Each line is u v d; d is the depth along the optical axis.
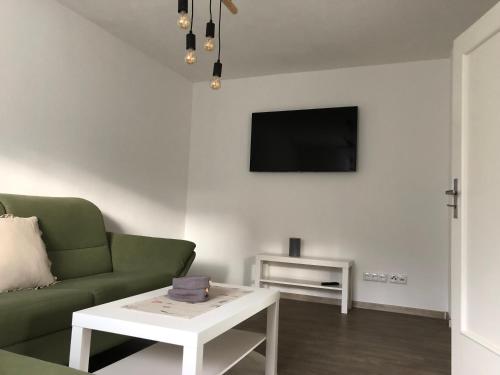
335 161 4.09
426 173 3.85
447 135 3.80
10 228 2.15
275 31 3.42
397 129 3.97
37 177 2.88
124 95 3.73
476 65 1.97
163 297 1.85
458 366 2.00
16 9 2.71
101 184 3.48
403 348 2.73
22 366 1.07
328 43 3.62
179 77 4.59
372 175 4.03
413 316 3.68
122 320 1.45
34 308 1.76
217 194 4.66
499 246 1.76
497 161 1.80
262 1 2.95
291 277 4.27
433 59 3.89
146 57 4.02
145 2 3.04
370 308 3.94
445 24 3.19
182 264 2.94
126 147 3.77
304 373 2.23
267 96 4.51
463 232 2.01
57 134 3.04
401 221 3.90
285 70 4.35
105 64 3.50
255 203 4.49
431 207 3.81
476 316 1.90
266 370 2.10
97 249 2.88
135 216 3.90
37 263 2.17
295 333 2.99
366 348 2.70
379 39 3.50
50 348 1.86
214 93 4.75
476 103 1.96
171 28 3.45
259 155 4.41
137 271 2.84
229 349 1.87
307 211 4.26
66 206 2.75
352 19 3.17
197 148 4.79
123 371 1.62
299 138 4.25
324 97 4.27
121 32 3.54
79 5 3.09
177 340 1.36
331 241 4.14
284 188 4.38
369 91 4.09
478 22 1.94
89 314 1.52
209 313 1.60
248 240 4.49
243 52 3.88
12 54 2.68
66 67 3.11
